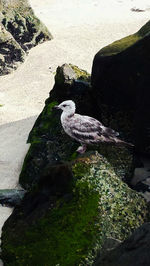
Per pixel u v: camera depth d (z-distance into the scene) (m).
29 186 13.12
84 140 11.49
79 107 14.20
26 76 22.45
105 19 29.06
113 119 13.73
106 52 13.85
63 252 9.14
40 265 9.12
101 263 8.74
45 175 10.38
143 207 10.49
